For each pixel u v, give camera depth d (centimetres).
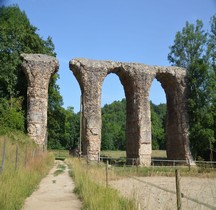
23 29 4603
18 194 1199
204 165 3600
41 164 2450
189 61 4734
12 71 4203
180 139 4500
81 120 4356
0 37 4309
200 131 4244
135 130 4394
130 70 4462
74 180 1942
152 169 3209
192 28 4800
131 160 4359
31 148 3012
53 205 1206
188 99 4516
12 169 1551
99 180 1731
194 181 2364
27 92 4144
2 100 3997
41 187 1686
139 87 4428
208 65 4478
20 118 3938
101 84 4359
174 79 4622
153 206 1179
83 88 4322
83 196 1306
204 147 4288
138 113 4366
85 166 2934
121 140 10825
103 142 10488
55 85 5522
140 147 4250
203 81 4466
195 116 4469
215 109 4300
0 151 2036
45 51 4988
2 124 3628
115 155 6812
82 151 4256
